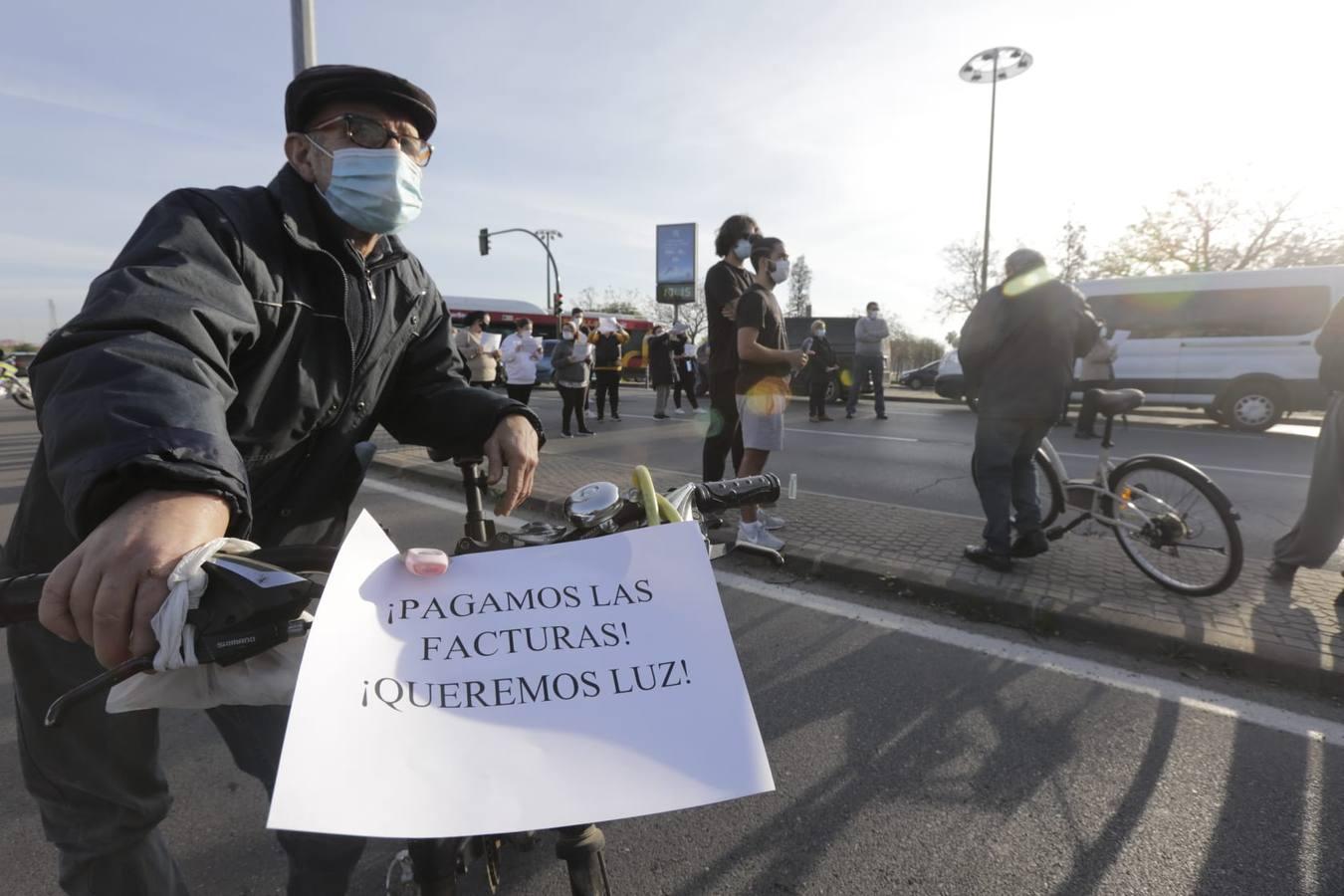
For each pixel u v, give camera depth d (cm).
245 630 72
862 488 680
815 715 277
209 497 77
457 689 78
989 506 407
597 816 71
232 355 114
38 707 120
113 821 128
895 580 397
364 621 80
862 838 212
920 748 255
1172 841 209
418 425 152
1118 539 409
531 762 74
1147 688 295
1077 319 389
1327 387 374
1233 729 265
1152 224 2945
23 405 1476
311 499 136
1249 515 582
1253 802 225
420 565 86
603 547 94
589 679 81
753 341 428
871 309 1227
